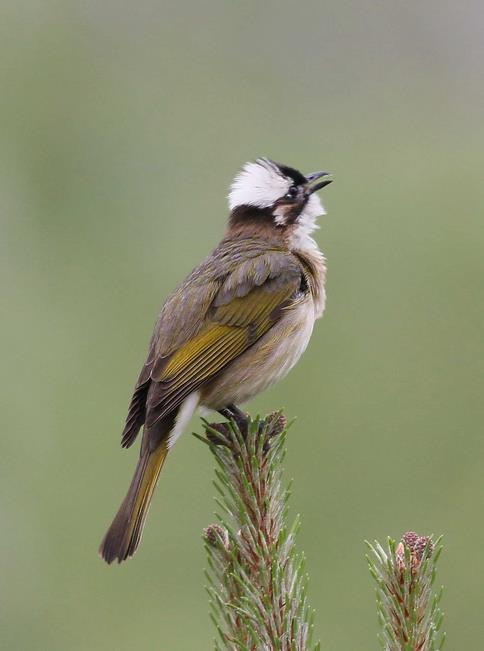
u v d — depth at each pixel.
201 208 17.95
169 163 18.39
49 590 14.31
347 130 19.61
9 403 15.26
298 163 18.67
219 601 6.79
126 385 15.73
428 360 15.15
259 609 6.70
